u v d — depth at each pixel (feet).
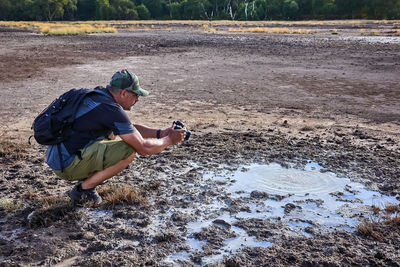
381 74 43.04
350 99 31.12
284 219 12.89
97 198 13.57
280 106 28.84
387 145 20.10
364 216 13.12
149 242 11.53
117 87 12.02
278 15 284.41
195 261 10.70
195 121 24.68
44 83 37.52
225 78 40.78
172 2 343.26
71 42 84.43
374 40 87.86
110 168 12.66
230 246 11.37
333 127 23.39
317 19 275.18
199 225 12.46
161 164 17.22
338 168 16.90
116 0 312.09
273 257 10.83
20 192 14.66
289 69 46.88
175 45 78.02
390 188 15.14
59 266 10.44
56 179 15.84
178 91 34.24
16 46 74.95
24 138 21.18
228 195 14.43
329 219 12.92
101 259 10.66
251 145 19.67
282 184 15.37
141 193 14.39
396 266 10.43
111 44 79.66
